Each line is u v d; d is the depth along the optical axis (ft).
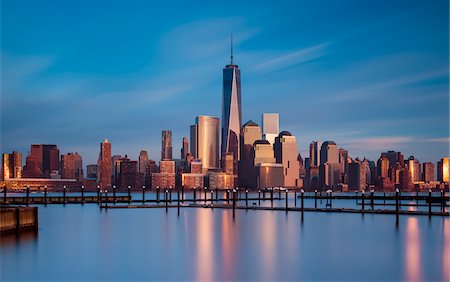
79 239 293.02
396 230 339.57
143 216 465.47
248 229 349.20
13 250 244.01
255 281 189.16
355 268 210.18
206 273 201.16
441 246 268.21
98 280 189.98
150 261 224.53
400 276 195.72
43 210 550.77
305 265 216.13
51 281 188.34
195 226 368.89
